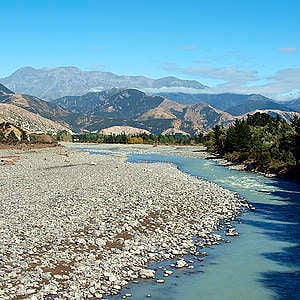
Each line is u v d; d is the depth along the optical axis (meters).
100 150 137.88
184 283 18.84
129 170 63.31
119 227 26.41
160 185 45.84
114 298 16.80
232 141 94.94
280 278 19.84
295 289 18.56
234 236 26.98
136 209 31.88
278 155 71.06
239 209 35.75
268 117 123.44
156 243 24.23
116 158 94.94
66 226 25.80
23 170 61.72
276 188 49.12
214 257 22.61
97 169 64.31
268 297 17.70
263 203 39.03
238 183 53.56
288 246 24.89
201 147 156.62
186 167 77.19
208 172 67.94
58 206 31.64
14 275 17.72
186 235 26.45
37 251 21.02
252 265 21.52
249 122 122.12
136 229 26.73
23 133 143.62
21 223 25.98
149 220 29.34
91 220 27.66
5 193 38.34
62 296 16.23
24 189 41.03
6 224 25.64
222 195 41.59
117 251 22.00
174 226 28.41
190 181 50.97
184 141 184.00
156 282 18.73
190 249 23.73
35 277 17.70
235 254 23.20
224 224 30.23
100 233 24.77
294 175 58.03
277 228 29.31
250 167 72.50
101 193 38.56
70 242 22.84
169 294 17.59
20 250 20.83
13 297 15.80
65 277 18.05
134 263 20.75
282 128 99.88
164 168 70.50
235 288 18.55
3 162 72.69
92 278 18.30
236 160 86.00
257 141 87.69
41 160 81.38
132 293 17.45
